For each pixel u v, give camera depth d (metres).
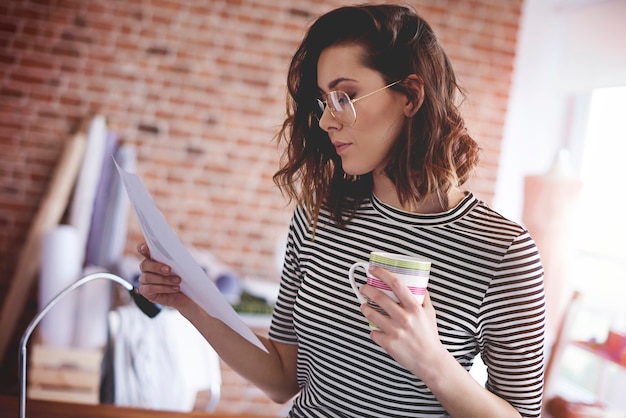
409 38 1.21
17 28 4.01
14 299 3.80
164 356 2.53
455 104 1.29
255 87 4.28
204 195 4.28
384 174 1.30
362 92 1.21
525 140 4.50
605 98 4.15
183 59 4.20
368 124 1.22
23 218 4.09
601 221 4.04
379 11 1.23
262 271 4.36
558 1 4.33
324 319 1.32
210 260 4.12
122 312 2.57
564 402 3.15
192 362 2.60
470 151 1.30
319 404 1.34
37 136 4.08
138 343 2.51
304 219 1.42
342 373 1.31
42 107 4.07
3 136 4.05
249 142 4.30
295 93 1.37
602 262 3.96
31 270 3.84
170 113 4.21
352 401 1.30
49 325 3.48
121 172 1.27
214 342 1.45
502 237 1.22
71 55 4.08
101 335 3.48
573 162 4.33
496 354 1.23
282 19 4.27
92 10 4.07
